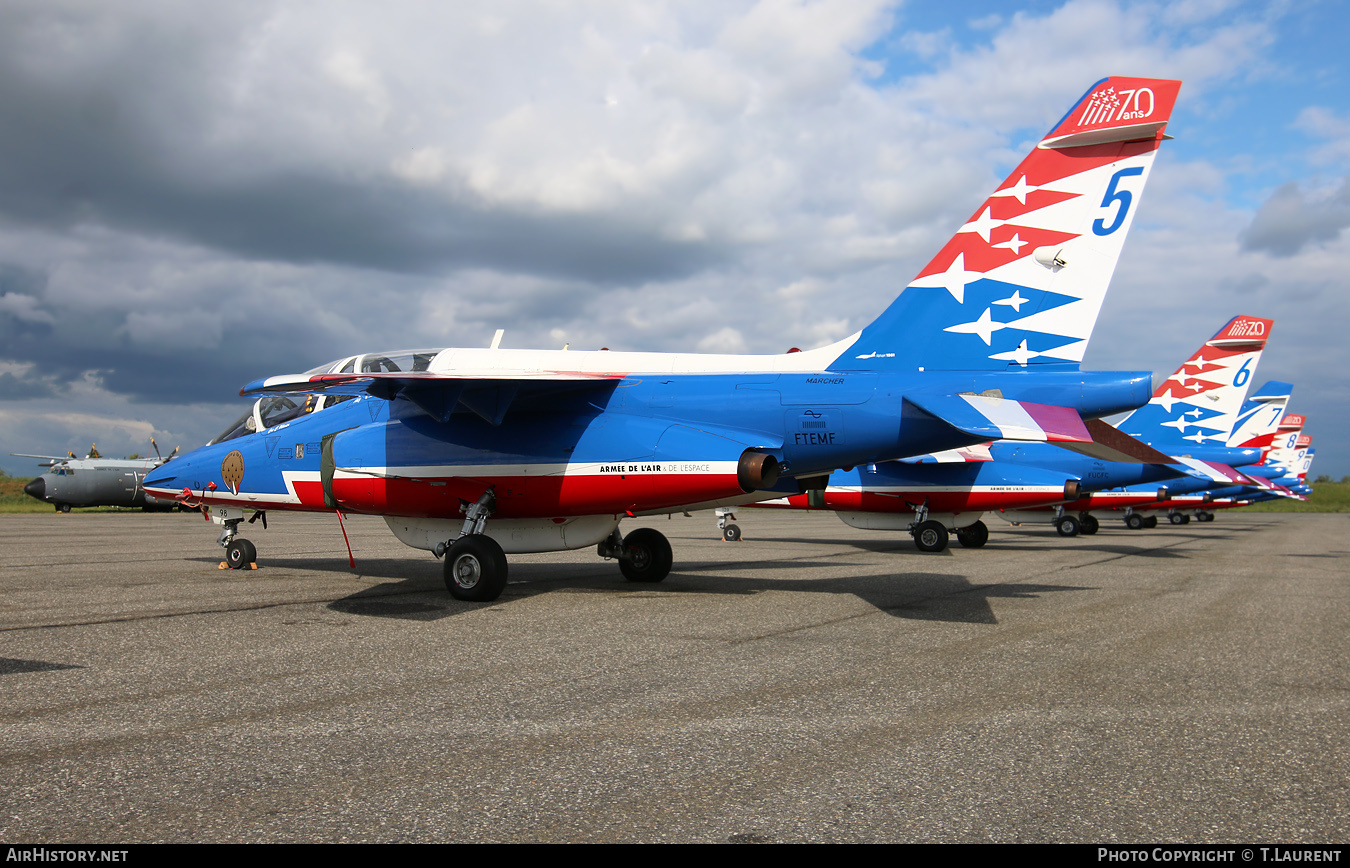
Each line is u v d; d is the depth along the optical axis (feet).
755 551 50.49
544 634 20.74
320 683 15.51
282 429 34.30
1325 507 233.96
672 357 31.42
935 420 25.94
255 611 24.30
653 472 27.53
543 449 28.94
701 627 21.81
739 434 27.55
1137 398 24.52
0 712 13.46
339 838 8.69
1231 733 12.66
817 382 27.45
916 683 15.71
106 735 12.24
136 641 19.57
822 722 13.08
